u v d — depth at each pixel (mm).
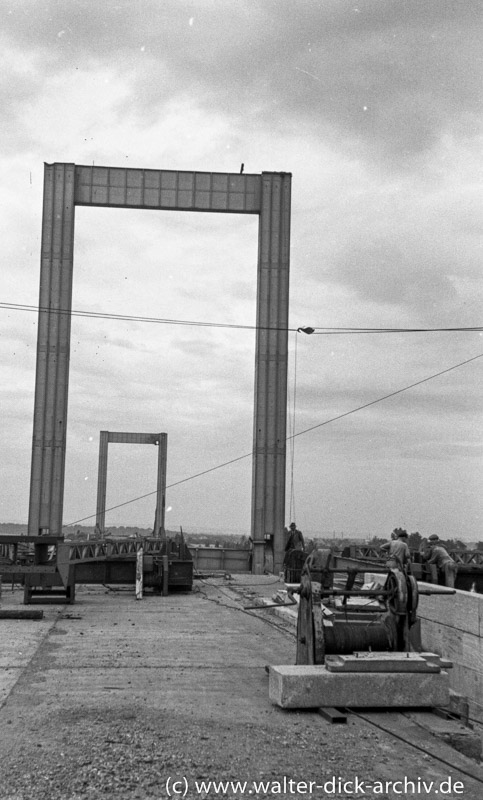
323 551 9570
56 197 32406
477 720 10273
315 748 7000
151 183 33000
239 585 24938
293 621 15516
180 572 21359
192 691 9250
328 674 8352
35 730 7379
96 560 19188
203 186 33094
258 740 7203
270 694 8734
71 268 32156
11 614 15242
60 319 31750
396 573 9016
